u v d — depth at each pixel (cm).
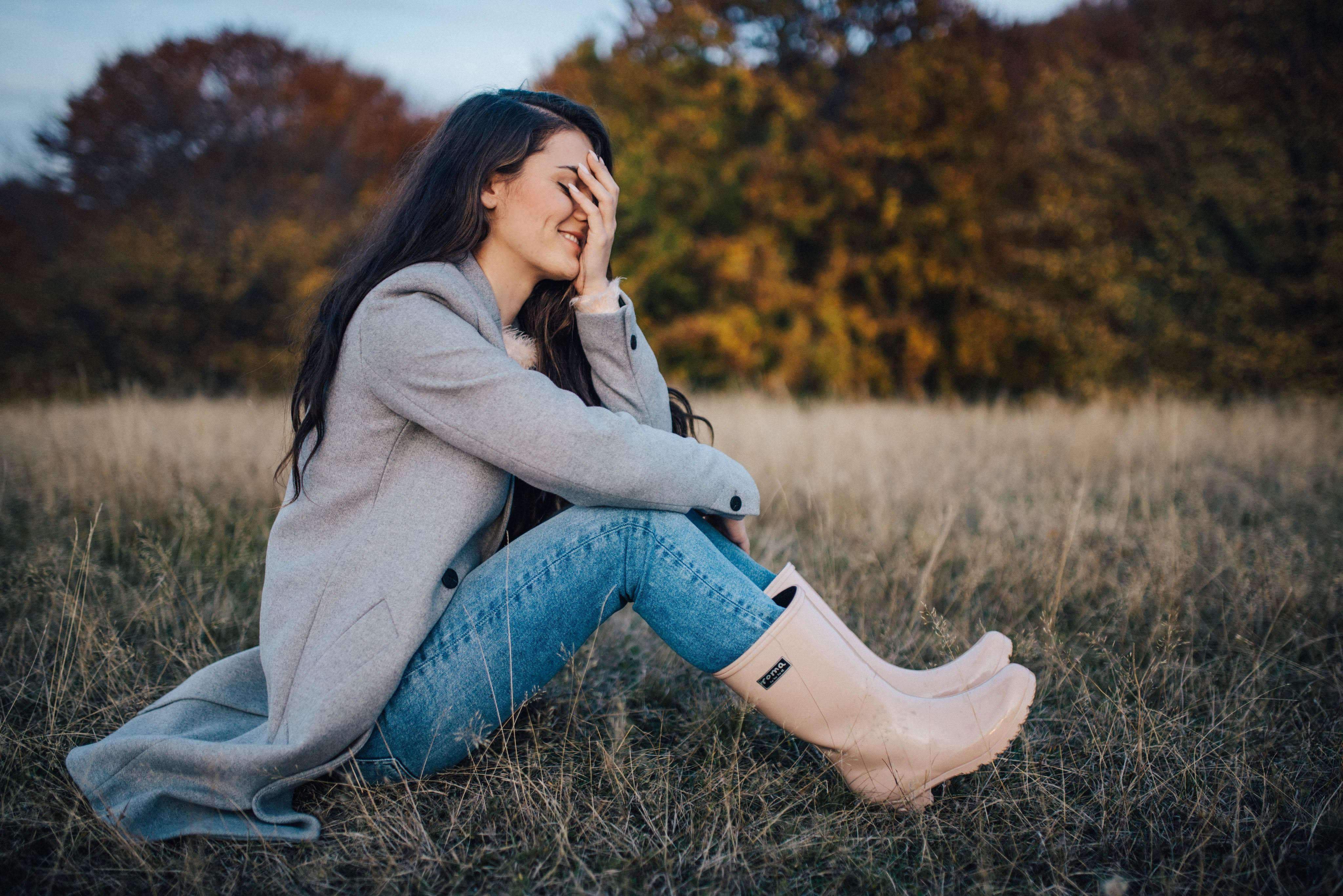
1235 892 126
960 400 1050
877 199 1210
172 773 138
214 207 1502
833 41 1280
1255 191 888
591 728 180
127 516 316
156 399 944
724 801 145
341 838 138
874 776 146
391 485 144
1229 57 931
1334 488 362
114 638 193
